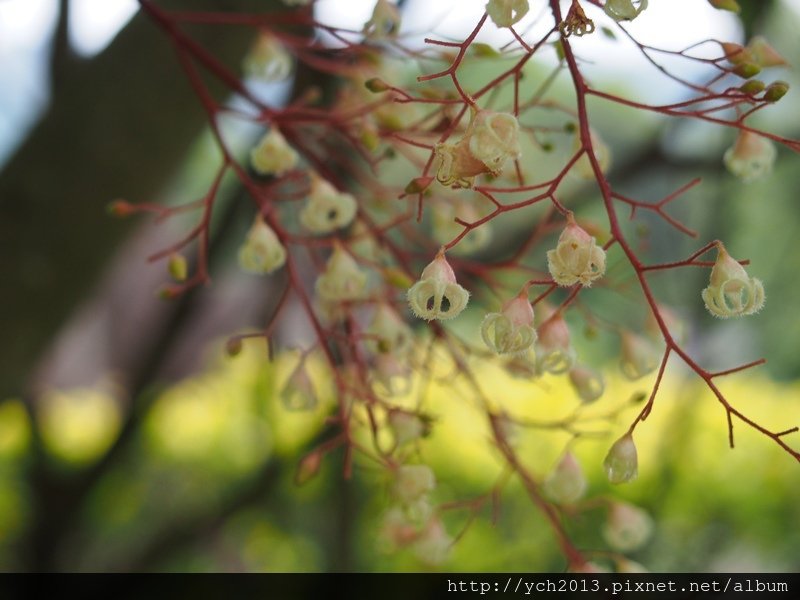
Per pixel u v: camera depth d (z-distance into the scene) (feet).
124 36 1.51
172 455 3.09
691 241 2.27
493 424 1.14
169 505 3.01
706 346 2.31
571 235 0.89
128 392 2.41
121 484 2.91
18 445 2.90
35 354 1.54
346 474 1.11
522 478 1.12
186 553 2.80
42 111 1.54
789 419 2.80
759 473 2.71
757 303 0.92
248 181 1.14
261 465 2.55
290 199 1.15
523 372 1.15
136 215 1.55
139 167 1.51
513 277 1.35
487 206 1.17
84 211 1.50
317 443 2.26
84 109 1.49
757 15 1.45
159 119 1.51
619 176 2.01
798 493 2.73
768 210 2.56
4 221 1.47
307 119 1.15
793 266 2.74
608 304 1.76
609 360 2.33
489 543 2.60
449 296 0.90
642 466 2.49
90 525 2.84
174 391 3.09
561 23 0.92
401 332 1.14
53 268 1.49
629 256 0.95
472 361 1.22
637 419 0.96
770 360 2.94
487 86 0.96
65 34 1.49
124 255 1.67
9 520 2.75
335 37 1.15
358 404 1.20
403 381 1.13
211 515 2.47
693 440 2.41
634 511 1.17
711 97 0.98
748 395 2.85
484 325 0.92
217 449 3.08
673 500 2.40
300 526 2.87
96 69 1.51
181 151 1.55
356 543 2.47
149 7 1.18
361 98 1.17
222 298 2.91
